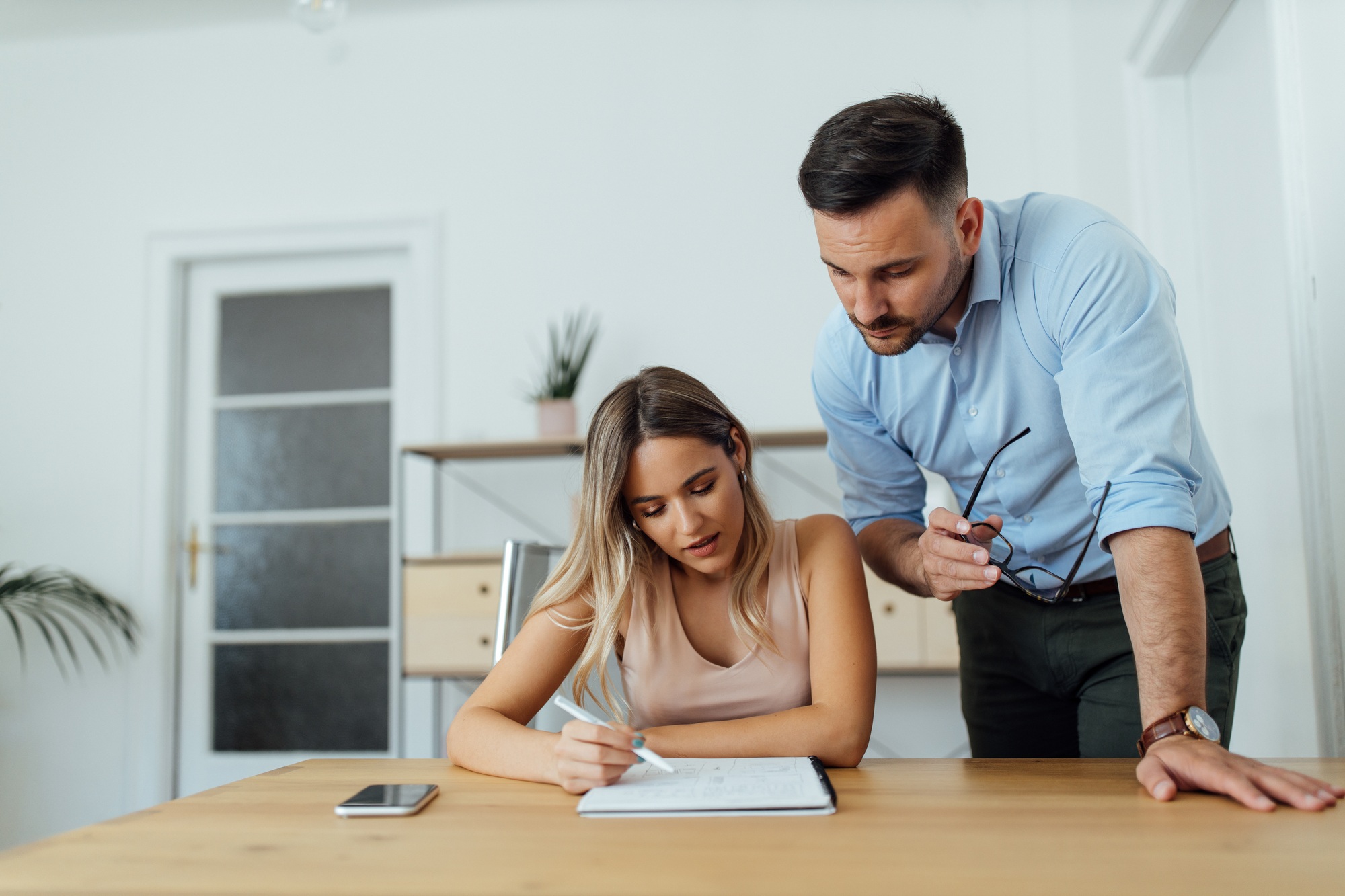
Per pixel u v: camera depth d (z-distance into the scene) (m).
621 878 0.59
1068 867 0.60
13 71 3.17
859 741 0.98
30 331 3.09
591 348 2.89
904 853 0.63
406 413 2.98
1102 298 1.00
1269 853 0.61
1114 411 0.95
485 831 0.72
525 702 1.12
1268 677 1.77
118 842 0.71
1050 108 2.78
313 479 3.01
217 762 2.93
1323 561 1.49
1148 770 0.80
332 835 0.72
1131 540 0.91
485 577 2.48
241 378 3.08
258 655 2.98
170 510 3.00
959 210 1.00
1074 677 1.28
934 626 2.31
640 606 1.20
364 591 2.96
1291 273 1.53
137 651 2.93
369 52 3.08
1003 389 1.15
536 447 2.63
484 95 3.02
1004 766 0.93
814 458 2.78
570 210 2.95
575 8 3.01
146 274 3.06
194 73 3.13
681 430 1.12
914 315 0.99
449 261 2.97
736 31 2.95
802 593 1.21
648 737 0.98
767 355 2.84
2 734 2.93
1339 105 1.41
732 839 0.67
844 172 0.92
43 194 3.14
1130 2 2.18
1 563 3.00
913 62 2.87
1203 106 2.03
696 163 2.92
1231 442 1.93
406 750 2.87
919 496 1.45
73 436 3.03
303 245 3.03
